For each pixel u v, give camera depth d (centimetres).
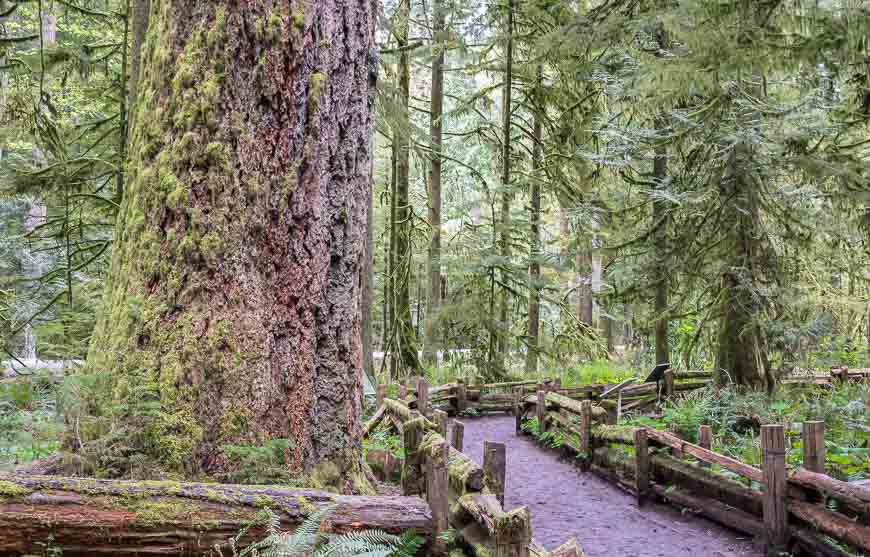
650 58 1196
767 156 1334
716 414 1203
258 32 520
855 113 1330
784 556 654
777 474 664
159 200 518
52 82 1717
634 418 1371
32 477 386
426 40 2092
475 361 2048
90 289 1158
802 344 1310
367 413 1294
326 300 544
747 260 1361
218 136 515
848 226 1432
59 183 1320
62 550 371
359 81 572
